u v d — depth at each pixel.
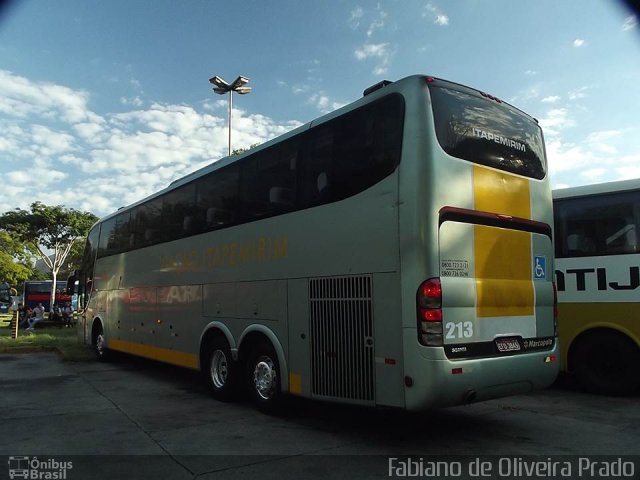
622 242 7.58
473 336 4.97
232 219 7.52
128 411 7.02
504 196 5.58
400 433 5.79
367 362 5.16
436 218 4.85
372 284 5.16
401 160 5.03
